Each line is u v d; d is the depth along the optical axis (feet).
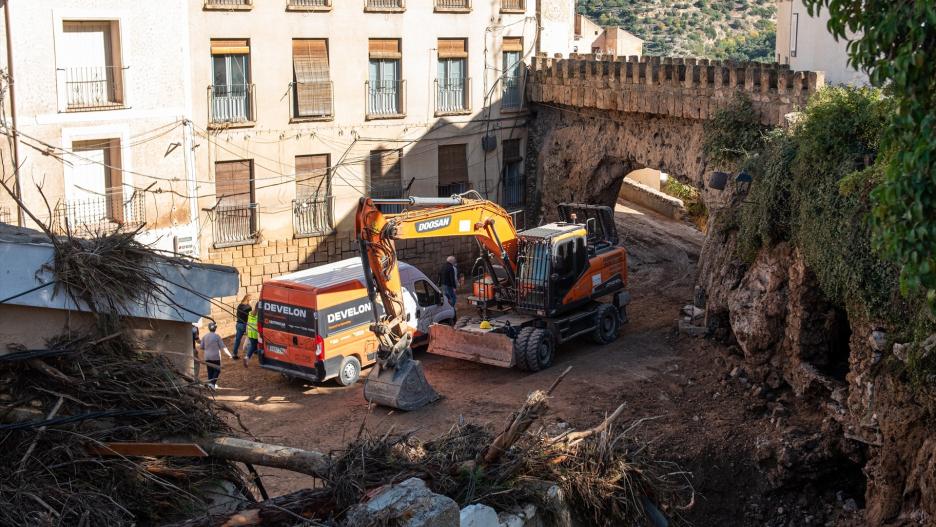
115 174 85.87
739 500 61.72
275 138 97.14
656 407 68.80
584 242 79.92
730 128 84.74
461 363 78.89
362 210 64.69
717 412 67.87
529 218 119.14
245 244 96.48
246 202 96.78
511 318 78.13
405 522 22.02
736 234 78.33
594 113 107.04
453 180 112.47
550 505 26.55
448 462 27.02
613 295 85.46
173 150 89.40
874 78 28.32
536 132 117.50
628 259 112.78
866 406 55.93
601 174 108.88
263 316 73.31
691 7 242.37
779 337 69.31
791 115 73.00
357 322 73.41
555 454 28.78
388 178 106.73
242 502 26.40
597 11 242.17
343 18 99.86
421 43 106.32
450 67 109.91
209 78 91.81
